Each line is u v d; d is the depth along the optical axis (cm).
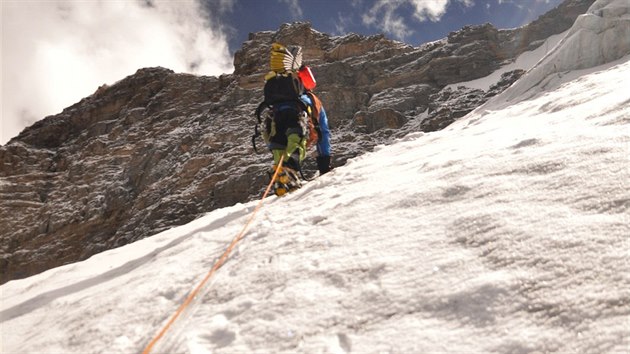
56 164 5088
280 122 460
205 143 4016
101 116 5572
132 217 3794
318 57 4631
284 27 4859
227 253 280
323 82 4203
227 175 3566
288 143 447
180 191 3722
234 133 4012
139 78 5591
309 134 479
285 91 465
